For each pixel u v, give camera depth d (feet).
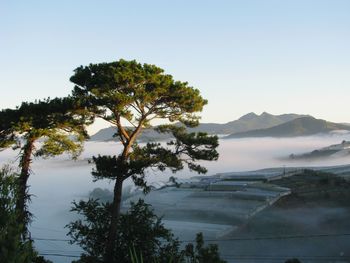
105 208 85.97
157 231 83.97
